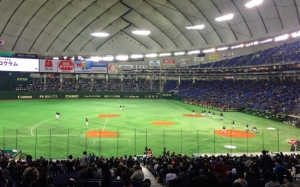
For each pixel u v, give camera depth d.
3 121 48.47
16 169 16.22
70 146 33.38
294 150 31.47
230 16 46.06
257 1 38.34
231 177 13.81
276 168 13.02
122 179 13.69
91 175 15.07
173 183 12.30
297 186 13.47
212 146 34.16
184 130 43.25
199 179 6.15
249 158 22.95
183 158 21.64
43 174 10.48
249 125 48.44
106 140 36.44
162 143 35.41
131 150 32.25
